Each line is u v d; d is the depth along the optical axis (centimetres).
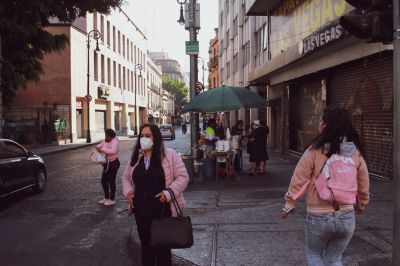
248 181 1329
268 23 2327
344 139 385
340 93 1502
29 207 1034
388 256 569
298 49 1482
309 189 395
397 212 441
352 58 1230
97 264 616
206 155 1363
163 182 473
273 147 2564
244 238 687
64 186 1350
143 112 7994
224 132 1834
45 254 664
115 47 5706
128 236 762
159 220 447
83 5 2262
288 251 618
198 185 1259
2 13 1950
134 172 479
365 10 471
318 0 1499
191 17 1491
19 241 738
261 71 2203
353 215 388
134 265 610
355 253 589
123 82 6228
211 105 1367
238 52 3525
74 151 2978
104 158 1033
